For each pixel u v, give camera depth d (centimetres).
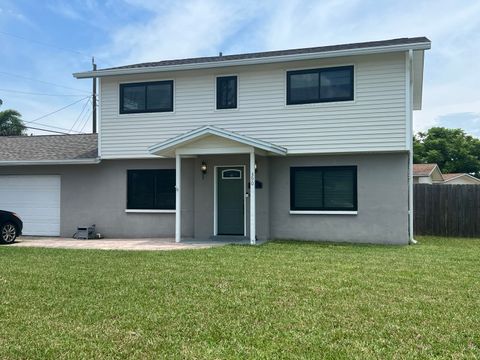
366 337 478
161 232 1518
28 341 467
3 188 1667
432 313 563
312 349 445
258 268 861
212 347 451
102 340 470
